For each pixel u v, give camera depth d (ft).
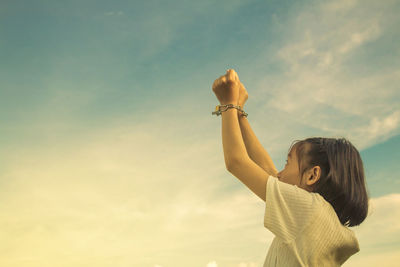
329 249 4.83
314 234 4.75
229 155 5.29
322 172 5.34
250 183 5.16
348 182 5.28
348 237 5.02
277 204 4.88
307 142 5.68
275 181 5.00
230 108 5.71
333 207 5.26
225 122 5.60
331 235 4.84
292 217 4.82
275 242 5.30
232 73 5.89
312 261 4.66
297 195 4.90
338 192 5.23
